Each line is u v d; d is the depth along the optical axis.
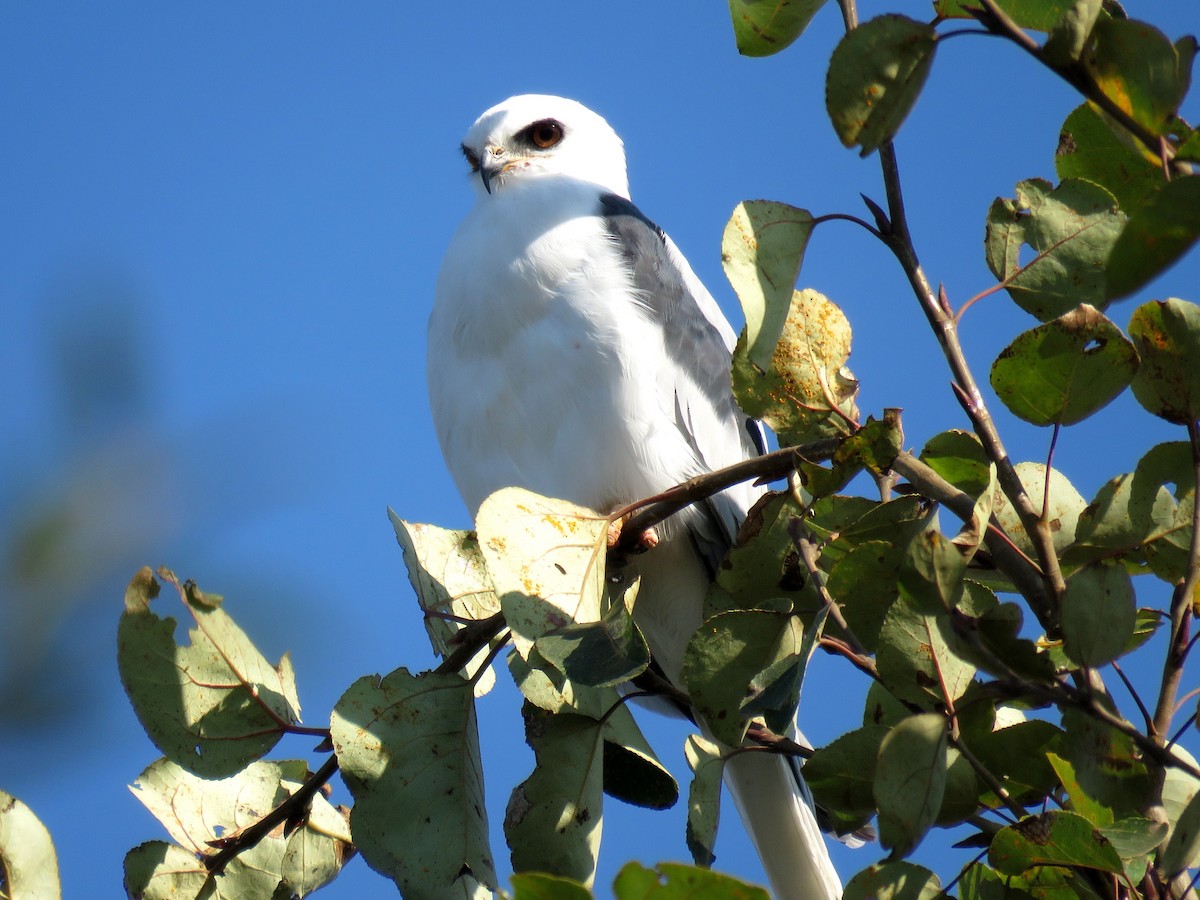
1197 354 3.47
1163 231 2.71
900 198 3.57
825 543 3.86
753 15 3.74
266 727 4.27
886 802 3.07
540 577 4.04
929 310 3.61
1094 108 3.94
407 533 5.05
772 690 3.55
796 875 6.88
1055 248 3.78
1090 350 3.53
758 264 3.57
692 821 3.99
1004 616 2.99
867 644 3.71
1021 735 3.62
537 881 2.56
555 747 4.36
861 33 3.23
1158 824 3.16
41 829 3.90
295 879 4.50
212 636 4.18
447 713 4.33
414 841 4.21
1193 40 3.07
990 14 3.13
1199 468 3.44
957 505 3.72
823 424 4.05
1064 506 4.09
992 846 3.30
